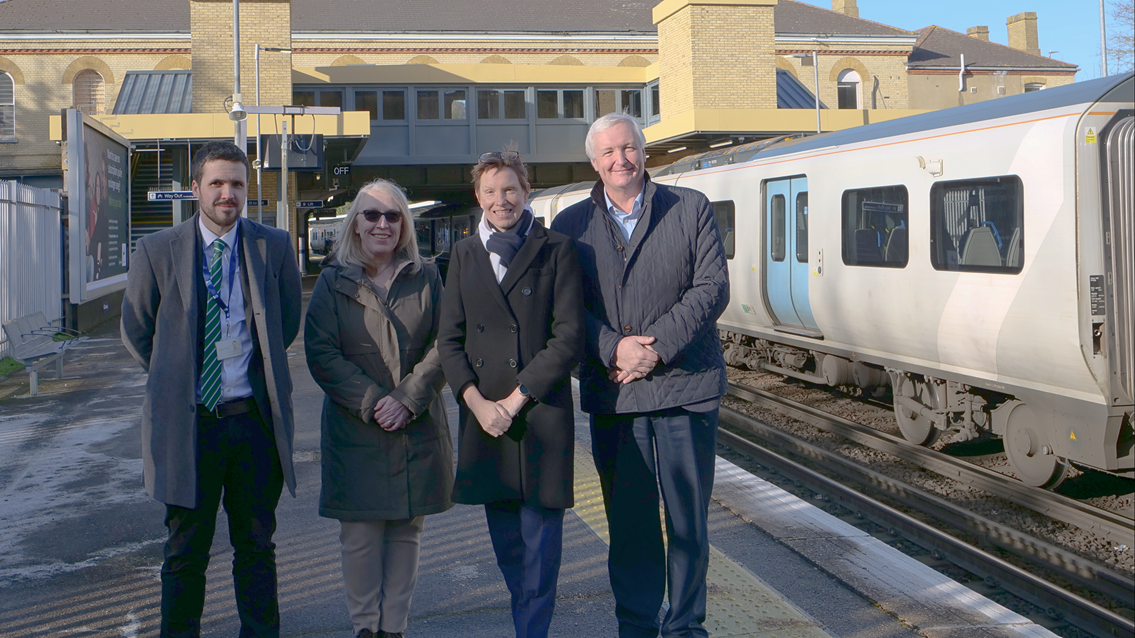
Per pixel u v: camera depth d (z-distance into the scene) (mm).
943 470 7246
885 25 39500
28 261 13812
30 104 33125
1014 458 6777
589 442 7109
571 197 18312
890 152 8023
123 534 5129
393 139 28953
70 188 16172
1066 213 5961
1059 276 6012
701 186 12320
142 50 33500
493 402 3127
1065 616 4574
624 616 3355
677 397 3211
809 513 5164
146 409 3199
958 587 4000
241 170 3262
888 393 10562
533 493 3141
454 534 4988
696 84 26500
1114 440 5879
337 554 4707
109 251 18969
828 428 8914
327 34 34875
